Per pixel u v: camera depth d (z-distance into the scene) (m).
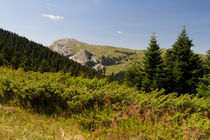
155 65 22.22
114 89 6.27
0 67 7.23
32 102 5.00
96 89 5.72
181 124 4.55
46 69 55.72
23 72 6.52
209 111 5.68
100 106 5.02
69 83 6.26
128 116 4.59
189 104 5.72
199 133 4.03
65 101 5.15
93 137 3.85
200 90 16.08
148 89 21.48
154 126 4.32
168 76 21.22
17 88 4.98
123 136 3.92
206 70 20.72
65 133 3.83
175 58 23.44
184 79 21.34
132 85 25.45
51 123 4.26
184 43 22.45
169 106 5.32
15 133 3.14
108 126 4.33
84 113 4.60
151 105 5.31
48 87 5.00
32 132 3.45
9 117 4.00
